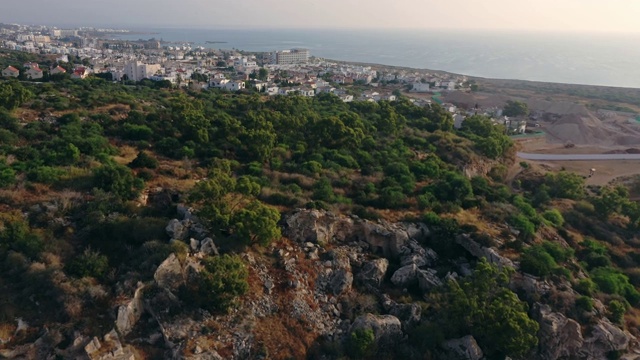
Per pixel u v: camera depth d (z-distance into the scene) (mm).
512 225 49531
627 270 50406
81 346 27562
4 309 28969
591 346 36000
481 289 36062
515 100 182625
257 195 46344
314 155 66562
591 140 134625
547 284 40000
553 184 76250
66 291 30016
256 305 33812
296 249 40219
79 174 45125
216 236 38062
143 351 29172
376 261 41281
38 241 33875
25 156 50125
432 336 34281
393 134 88188
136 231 36781
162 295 31938
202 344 29875
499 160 92062
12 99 71375
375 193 54469
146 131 66250
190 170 53656
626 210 62188
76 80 125500
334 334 34219
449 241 45719
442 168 70625
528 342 33250
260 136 64188
